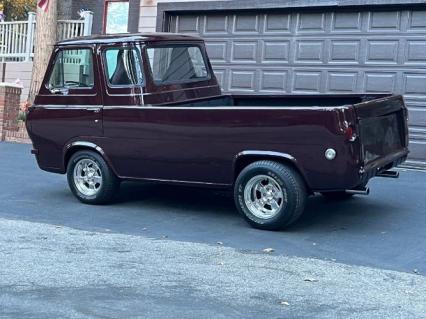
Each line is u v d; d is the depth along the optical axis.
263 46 13.36
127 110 8.77
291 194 7.75
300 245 7.52
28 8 27.66
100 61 9.07
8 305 5.67
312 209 8.99
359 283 6.29
